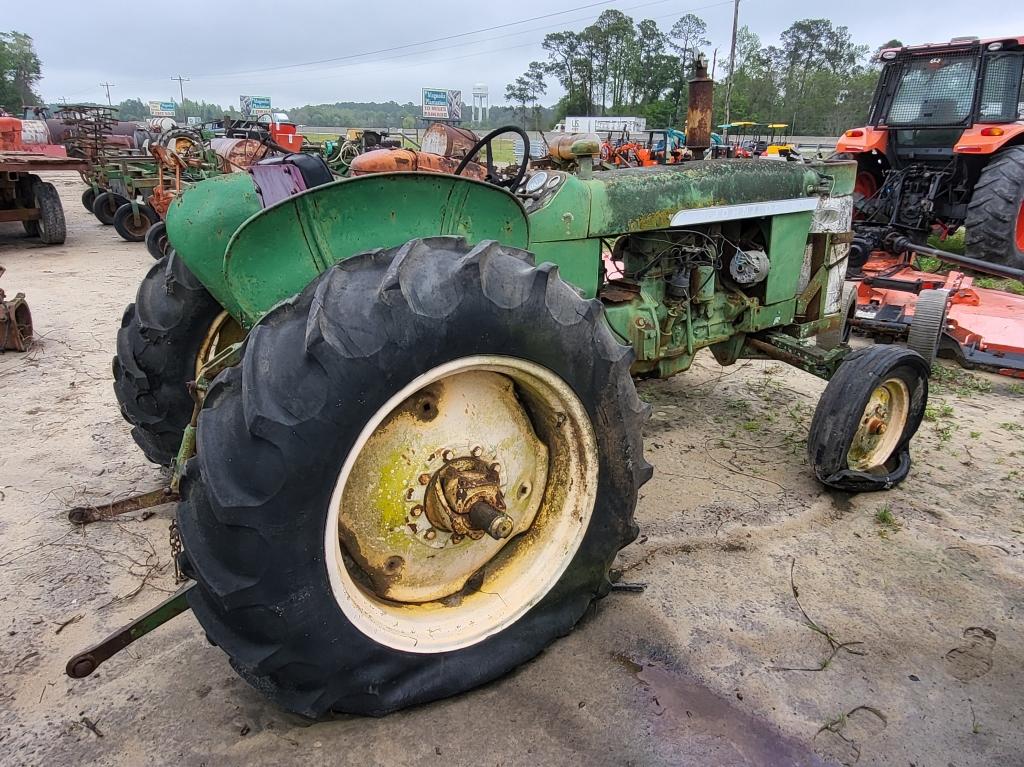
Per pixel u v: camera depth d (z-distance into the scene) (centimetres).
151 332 268
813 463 308
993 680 213
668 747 186
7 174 915
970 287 568
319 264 185
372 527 188
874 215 780
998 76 724
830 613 241
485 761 180
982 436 384
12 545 266
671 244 310
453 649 194
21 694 199
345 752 181
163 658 212
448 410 193
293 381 150
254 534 150
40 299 644
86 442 353
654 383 458
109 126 1230
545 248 263
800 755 186
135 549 265
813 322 397
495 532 188
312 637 164
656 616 237
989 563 270
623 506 217
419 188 191
